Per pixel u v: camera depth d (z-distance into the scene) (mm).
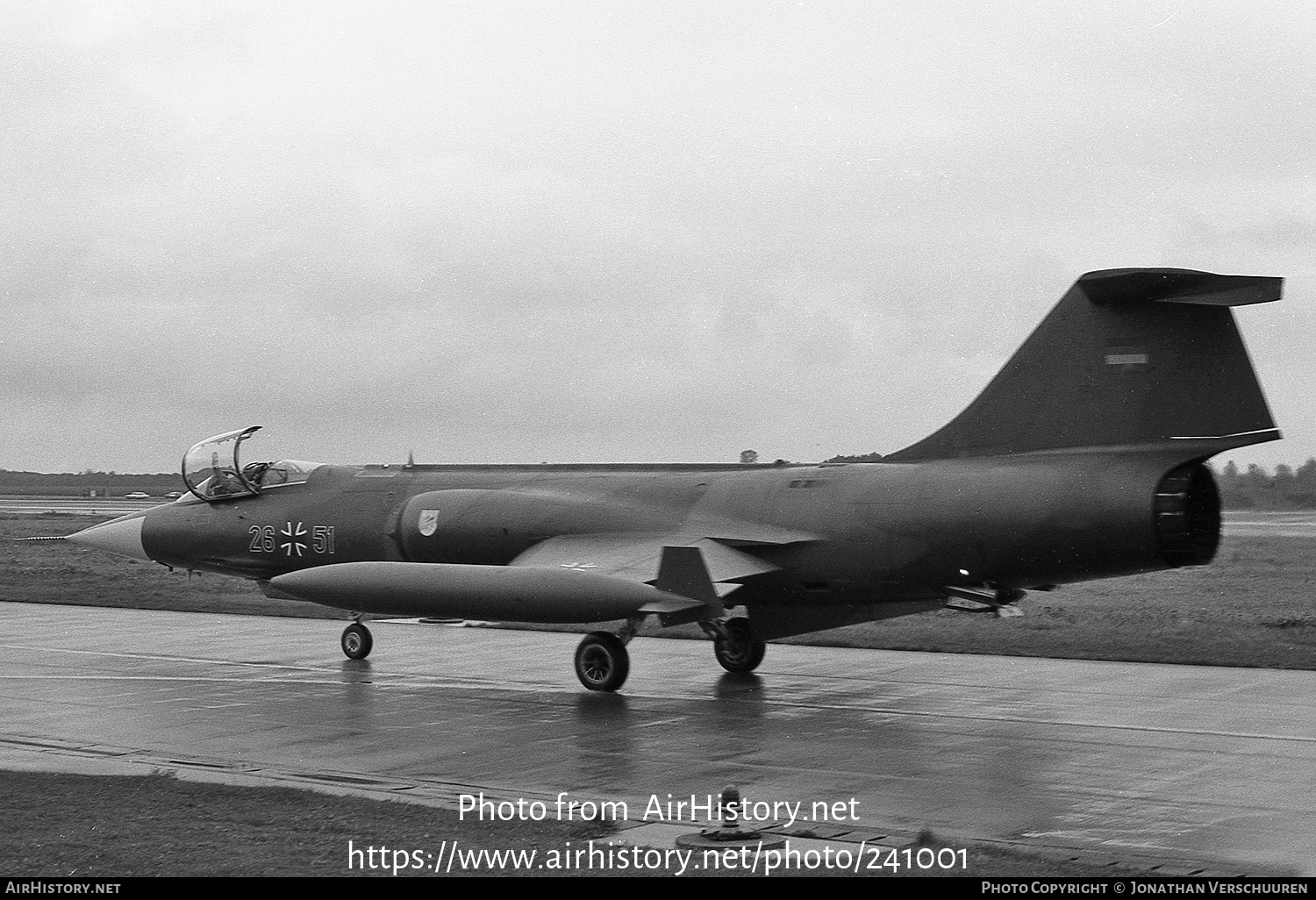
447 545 21219
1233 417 15125
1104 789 11445
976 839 9805
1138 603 27344
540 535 20172
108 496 128125
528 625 25828
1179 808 10734
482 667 20125
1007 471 16328
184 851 9141
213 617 28156
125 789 11266
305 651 22219
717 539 18266
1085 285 15148
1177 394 15375
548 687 17953
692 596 15836
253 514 23781
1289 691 16641
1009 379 16672
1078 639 21188
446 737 14211
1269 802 10930
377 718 15422
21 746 13812
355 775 12297
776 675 18719
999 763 12547
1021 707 15750
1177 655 19594
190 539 24406
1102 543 15500
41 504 96125
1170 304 15477
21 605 30812
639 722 15055
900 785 11656
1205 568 33375
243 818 10125
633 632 17328
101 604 30719
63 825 9891
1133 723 14594
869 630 23078
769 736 14102
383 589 17719
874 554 17203
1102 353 15844
